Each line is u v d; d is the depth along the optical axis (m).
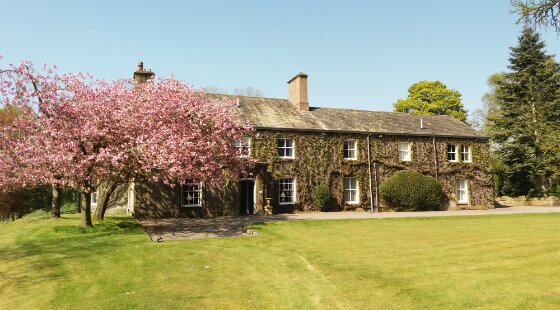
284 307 7.15
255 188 23.14
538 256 9.75
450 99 48.00
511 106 35.47
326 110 28.61
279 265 9.93
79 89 15.23
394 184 25.78
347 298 7.33
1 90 14.15
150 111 15.22
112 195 23.50
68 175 14.20
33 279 8.98
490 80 45.94
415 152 28.02
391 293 7.33
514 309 6.21
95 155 14.27
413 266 9.12
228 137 17.09
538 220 18.86
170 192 21.20
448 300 6.75
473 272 8.42
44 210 29.81
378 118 29.48
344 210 25.42
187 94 16.78
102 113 14.76
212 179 16.66
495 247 11.06
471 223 17.61
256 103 26.92
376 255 10.43
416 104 49.00
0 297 8.09
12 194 26.09
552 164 32.16
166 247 12.08
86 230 15.07
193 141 15.76
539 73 34.38
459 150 29.44
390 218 19.52
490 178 29.95
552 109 33.78
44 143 14.23
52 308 7.18
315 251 11.16
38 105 14.27
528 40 35.16
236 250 11.66
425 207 26.31
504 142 35.62
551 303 6.37
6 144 14.56
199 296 7.71
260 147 23.62
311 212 24.23
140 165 15.30
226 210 22.23
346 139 26.16
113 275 9.12
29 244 12.80
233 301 7.46
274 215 22.23
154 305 7.17
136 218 20.14
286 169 24.19
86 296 7.73
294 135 24.72
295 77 28.06
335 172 25.53
